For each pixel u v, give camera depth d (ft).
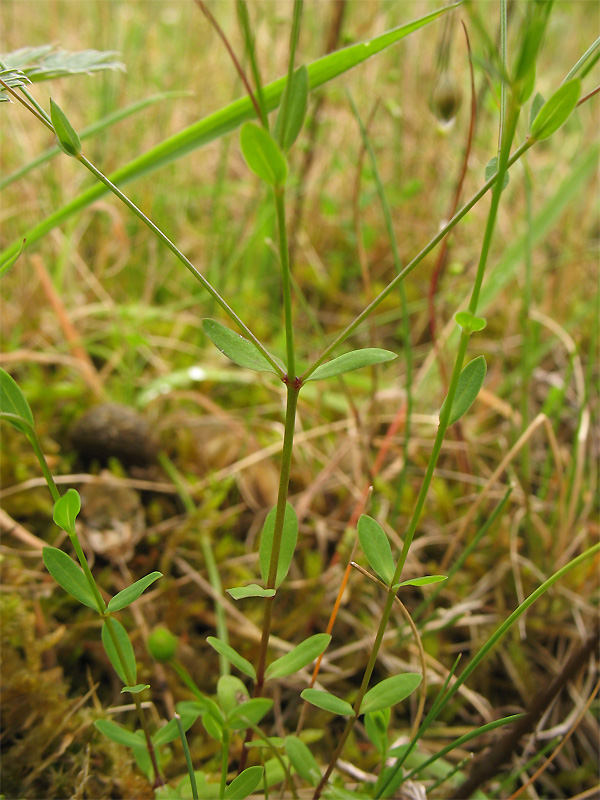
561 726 0.43
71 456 0.57
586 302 0.84
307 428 0.65
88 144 0.79
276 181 0.21
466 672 0.30
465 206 0.23
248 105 0.38
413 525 0.27
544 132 0.22
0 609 0.41
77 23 0.93
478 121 0.86
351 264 0.89
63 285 0.74
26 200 0.72
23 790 0.36
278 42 0.88
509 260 0.69
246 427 0.62
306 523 0.58
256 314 0.77
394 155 0.92
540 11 0.20
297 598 0.50
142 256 0.79
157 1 0.88
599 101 0.87
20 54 0.38
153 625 0.47
